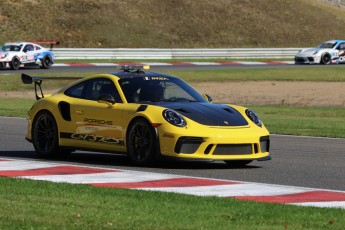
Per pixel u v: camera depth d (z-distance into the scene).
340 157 27.55
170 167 23.98
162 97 25.03
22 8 122.19
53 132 26.23
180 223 13.88
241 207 15.95
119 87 25.03
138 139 23.92
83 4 127.19
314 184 20.88
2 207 15.34
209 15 134.75
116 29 122.25
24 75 27.48
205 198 17.16
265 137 24.23
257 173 23.00
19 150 28.80
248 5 142.00
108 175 21.77
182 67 95.31
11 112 47.28
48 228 13.27
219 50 114.88
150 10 131.25
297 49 121.88
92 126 25.19
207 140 23.08
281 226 13.81
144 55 109.44
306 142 32.94
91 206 15.68
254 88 71.44
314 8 148.75
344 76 83.44
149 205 15.95
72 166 23.88
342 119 46.34
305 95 65.50
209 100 26.52
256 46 129.75
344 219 14.70
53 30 118.56
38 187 18.50
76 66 94.75
